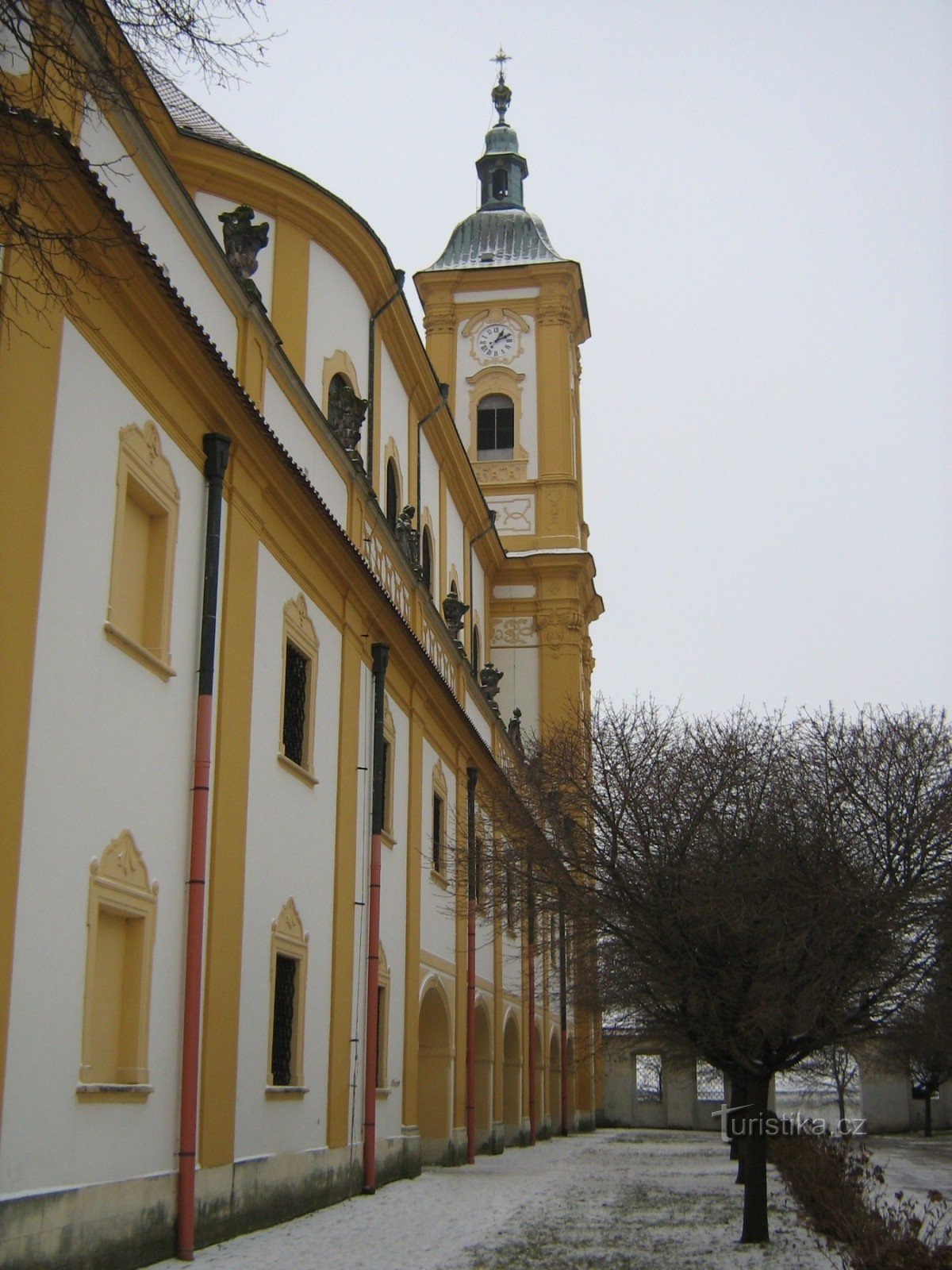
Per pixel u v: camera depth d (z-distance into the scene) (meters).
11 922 11.14
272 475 17.84
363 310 26.78
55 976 11.88
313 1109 19.03
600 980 23.34
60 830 12.10
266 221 23.88
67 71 9.14
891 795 18.50
